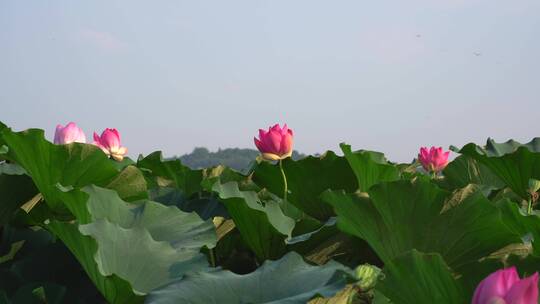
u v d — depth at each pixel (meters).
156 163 3.29
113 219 2.07
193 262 1.78
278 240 2.12
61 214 2.46
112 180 2.48
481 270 1.55
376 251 1.98
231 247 2.36
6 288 1.94
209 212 2.53
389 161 3.70
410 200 1.83
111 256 1.71
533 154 2.74
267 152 2.99
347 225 2.00
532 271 1.52
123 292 1.53
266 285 1.50
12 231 2.36
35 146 2.30
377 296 1.57
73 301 1.90
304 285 1.48
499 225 1.77
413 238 1.88
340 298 1.48
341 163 2.83
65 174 2.36
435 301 1.49
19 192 2.38
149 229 2.06
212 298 1.42
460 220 1.81
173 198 2.66
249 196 2.30
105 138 3.52
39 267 2.01
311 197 2.98
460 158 3.60
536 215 1.89
